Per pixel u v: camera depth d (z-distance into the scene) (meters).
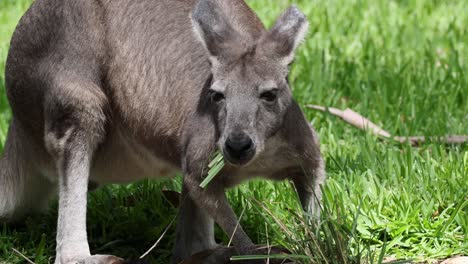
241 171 11.37
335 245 10.48
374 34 20.58
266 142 11.03
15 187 13.40
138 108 12.12
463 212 12.13
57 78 12.27
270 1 22.92
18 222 13.52
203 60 11.75
